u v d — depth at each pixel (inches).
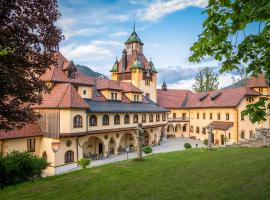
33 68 516.4
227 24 207.5
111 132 1544.0
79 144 1332.4
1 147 1082.1
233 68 232.5
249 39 207.2
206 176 526.0
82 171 674.8
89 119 1393.9
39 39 498.3
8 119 494.3
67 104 1230.3
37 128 1261.1
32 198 449.1
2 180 540.4
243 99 1958.7
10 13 459.5
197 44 225.3
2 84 424.8
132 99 1877.5
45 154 1248.2
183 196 405.1
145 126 1831.9
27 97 498.0
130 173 604.1
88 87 1525.6
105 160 1423.5
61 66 1462.8
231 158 732.0
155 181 516.4
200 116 2320.4
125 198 420.2
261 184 427.8
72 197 444.8
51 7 509.0
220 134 1990.7
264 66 210.4
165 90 2748.5
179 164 684.1
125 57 2459.4
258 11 175.3
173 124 2416.3
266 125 2007.9
